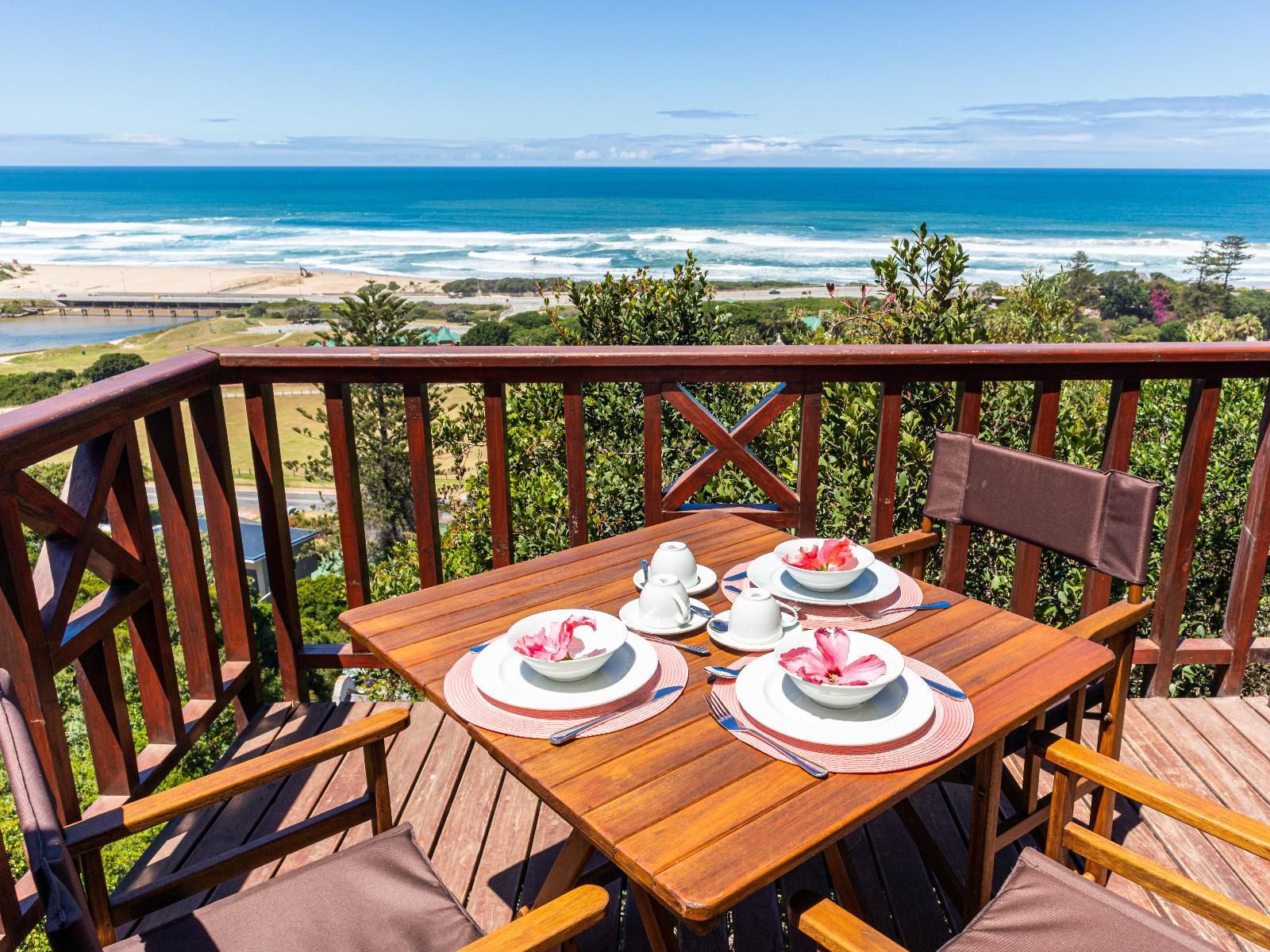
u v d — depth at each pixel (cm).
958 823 185
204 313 6253
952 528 232
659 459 237
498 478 232
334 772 206
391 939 116
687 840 88
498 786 200
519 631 124
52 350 5494
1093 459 492
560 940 88
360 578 236
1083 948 110
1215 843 179
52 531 158
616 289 652
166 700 196
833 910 91
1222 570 638
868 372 228
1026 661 126
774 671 120
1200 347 212
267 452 223
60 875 66
